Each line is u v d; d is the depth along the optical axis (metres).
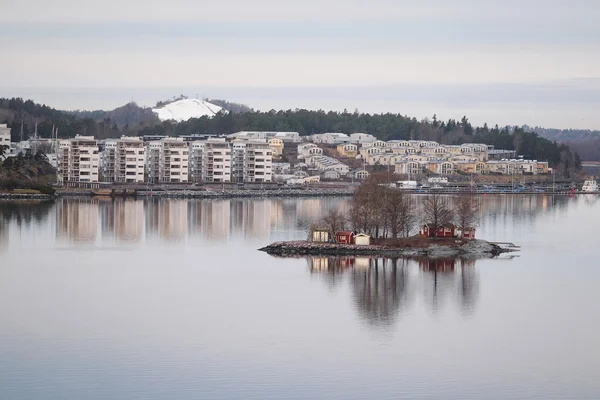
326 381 199.50
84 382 197.62
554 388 197.00
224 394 191.25
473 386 197.62
